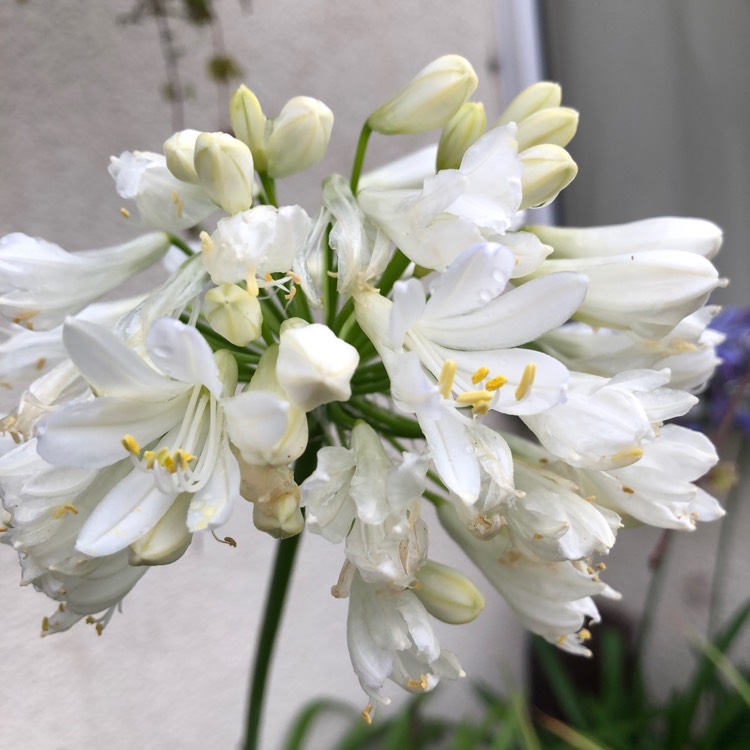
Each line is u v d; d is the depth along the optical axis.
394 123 0.21
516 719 0.36
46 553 0.16
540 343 0.22
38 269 0.19
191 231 0.32
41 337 0.20
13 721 0.32
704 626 0.51
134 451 0.15
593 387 0.17
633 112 0.49
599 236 0.21
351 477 0.17
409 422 0.21
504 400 0.16
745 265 0.47
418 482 0.15
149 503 0.15
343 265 0.18
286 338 0.15
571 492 0.18
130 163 0.20
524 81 0.50
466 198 0.17
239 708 0.42
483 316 0.17
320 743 0.46
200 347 0.14
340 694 0.47
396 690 0.50
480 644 0.54
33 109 0.30
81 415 0.15
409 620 0.18
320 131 0.19
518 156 0.18
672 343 0.21
